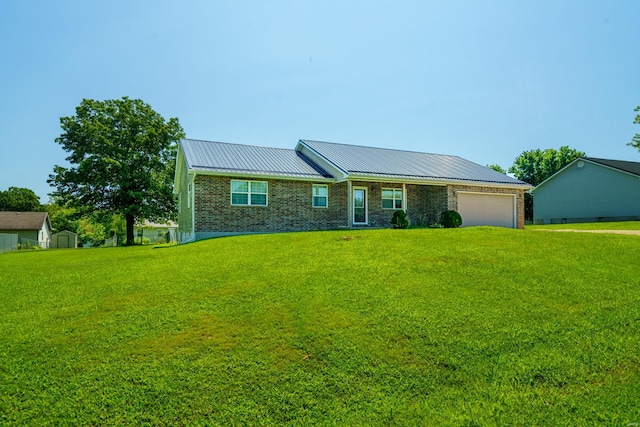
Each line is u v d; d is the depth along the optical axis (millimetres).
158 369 4445
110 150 28594
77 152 29062
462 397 4051
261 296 6535
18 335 5309
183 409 3861
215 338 5113
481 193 21531
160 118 31750
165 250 12828
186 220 19641
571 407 3871
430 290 6730
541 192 37844
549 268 8062
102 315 5957
